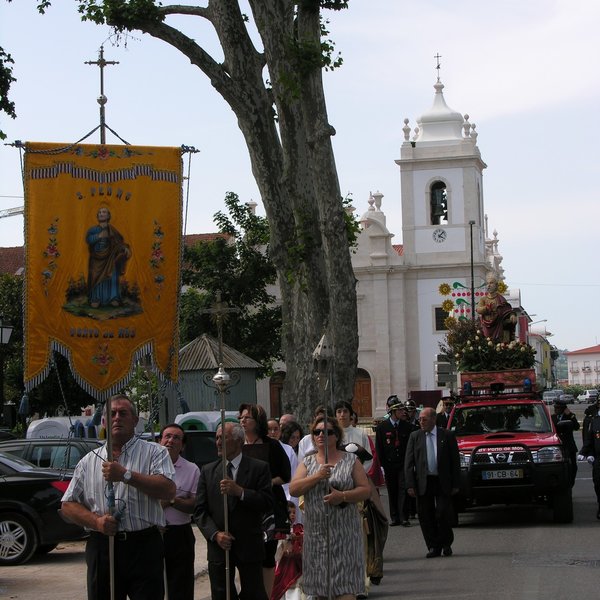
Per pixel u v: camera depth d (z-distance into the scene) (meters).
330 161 19.98
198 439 21.09
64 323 9.05
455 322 33.00
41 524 15.75
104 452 8.16
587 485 26.75
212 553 9.64
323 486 9.59
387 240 73.56
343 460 9.70
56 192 9.15
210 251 47.00
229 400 32.22
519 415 20.27
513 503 19.52
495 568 14.21
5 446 19.45
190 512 10.03
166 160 9.34
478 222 73.38
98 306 9.12
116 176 9.23
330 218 20.12
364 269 73.31
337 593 9.56
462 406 20.58
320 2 19.45
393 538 17.89
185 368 32.03
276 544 10.55
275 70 19.88
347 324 20.50
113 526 7.81
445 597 12.34
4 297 44.84
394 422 19.78
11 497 15.77
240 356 33.50
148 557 8.03
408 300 73.56
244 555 9.61
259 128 20.84
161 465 8.05
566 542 16.44
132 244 9.21
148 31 20.20
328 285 20.61
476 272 73.31
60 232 9.12
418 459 15.61
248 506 9.59
